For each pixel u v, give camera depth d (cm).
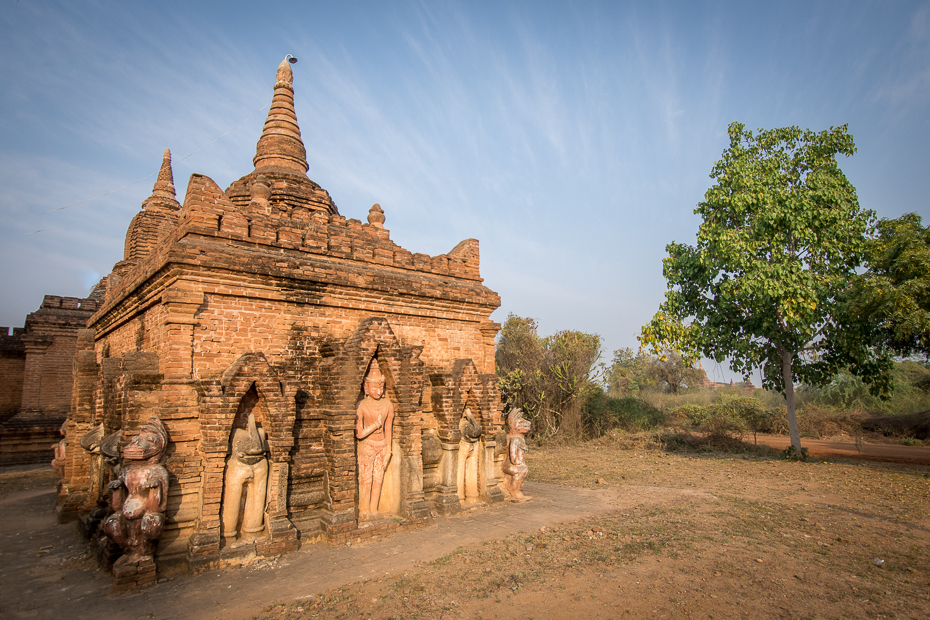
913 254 1689
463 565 884
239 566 896
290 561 918
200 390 915
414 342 1340
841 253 2019
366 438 1124
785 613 677
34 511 1415
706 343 2252
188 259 949
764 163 2147
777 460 2142
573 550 954
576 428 2920
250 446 951
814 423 3130
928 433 2739
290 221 1209
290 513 1033
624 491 1526
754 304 2023
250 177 1557
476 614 691
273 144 1616
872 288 1723
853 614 673
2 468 2178
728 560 880
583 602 721
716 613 678
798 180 2152
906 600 715
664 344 2291
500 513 1263
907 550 931
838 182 2033
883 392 2012
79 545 1080
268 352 1063
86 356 1446
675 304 2325
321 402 1108
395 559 923
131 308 1273
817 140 2170
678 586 770
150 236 2317
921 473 1766
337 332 1183
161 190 2472
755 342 2209
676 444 2655
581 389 2919
